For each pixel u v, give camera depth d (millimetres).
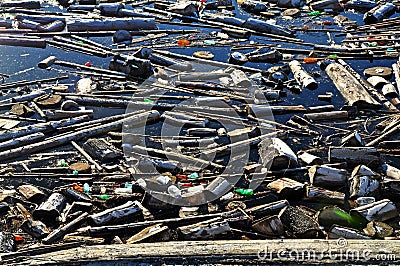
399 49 13719
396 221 7559
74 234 7184
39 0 17531
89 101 10789
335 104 11062
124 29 15070
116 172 8633
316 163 8859
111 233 7203
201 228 7008
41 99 10789
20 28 14797
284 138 9695
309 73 12492
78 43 13977
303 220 7230
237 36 14891
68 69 12492
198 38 14578
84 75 12156
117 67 12289
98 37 14711
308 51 13680
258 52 13438
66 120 9969
